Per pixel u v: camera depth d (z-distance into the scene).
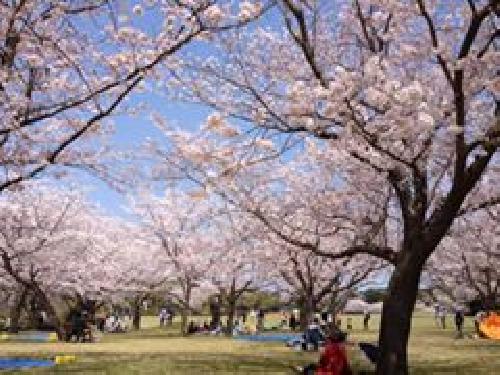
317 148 17.09
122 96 11.83
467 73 13.66
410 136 12.59
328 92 11.88
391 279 15.38
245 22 10.44
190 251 41.75
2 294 48.62
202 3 10.05
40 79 12.90
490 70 13.74
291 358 20.80
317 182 20.50
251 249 32.38
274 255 30.75
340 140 13.77
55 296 46.31
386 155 13.67
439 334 37.50
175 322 60.19
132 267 46.12
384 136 12.67
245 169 15.21
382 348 15.24
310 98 12.50
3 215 31.81
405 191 15.30
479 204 16.11
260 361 19.44
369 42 16.02
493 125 13.03
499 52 13.10
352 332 41.22
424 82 15.45
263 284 44.00
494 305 33.84
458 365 19.25
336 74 11.89
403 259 15.21
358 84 11.80
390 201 19.92
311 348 25.11
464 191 14.30
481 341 30.75
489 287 33.59
